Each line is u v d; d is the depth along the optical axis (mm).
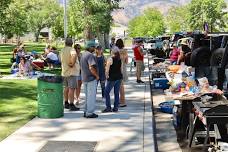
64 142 8812
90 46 11141
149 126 10250
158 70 21297
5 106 13188
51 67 26188
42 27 127375
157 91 18203
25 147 8422
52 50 27234
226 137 8273
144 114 11844
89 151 8133
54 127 10211
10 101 14164
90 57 11117
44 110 11258
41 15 124438
